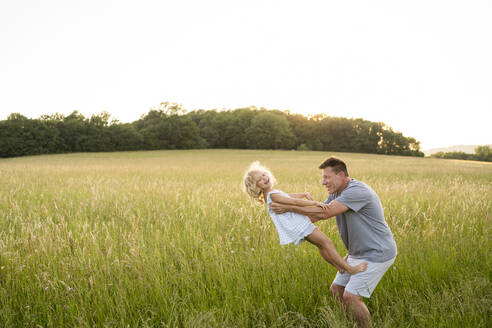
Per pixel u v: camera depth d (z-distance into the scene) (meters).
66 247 3.60
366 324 2.42
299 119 103.56
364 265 2.53
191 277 3.07
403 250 3.58
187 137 83.88
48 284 2.81
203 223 4.91
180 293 2.93
